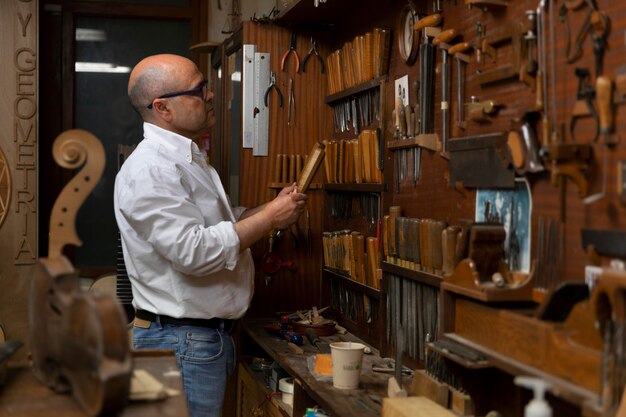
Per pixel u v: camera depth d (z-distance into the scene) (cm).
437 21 249
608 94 162
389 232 284
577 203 177
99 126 498
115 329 144
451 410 212
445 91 242
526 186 199
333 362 257
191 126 294
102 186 498
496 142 205
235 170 420
